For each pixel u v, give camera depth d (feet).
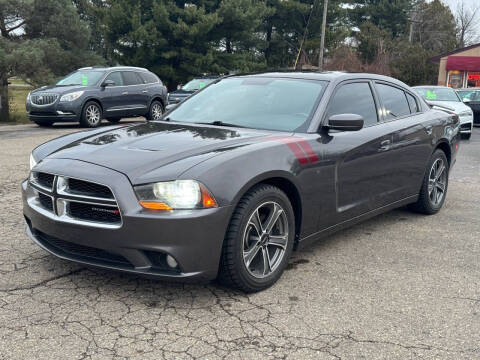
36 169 10.71
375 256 13.23
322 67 98.94
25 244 13.26
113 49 94.12
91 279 11.12
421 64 106.63
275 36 124.88
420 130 16.05
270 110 13.07
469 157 32.53
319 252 13.44
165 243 9.23
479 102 57.00
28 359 7.97
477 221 16.99
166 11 86.94
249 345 8.57
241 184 9.82
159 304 10.03
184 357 8.15
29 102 43.75
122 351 8.27
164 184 9.30
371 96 14.70
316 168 11.69
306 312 9.84
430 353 8.47
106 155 10.41
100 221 9.64
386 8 167.84
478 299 10.69
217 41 98.43
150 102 49.73
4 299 10.05
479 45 105.91
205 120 13.42
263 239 10.67
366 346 8.64
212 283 11.12
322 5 116.47
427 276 11.92
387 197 14.79
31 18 67.87
